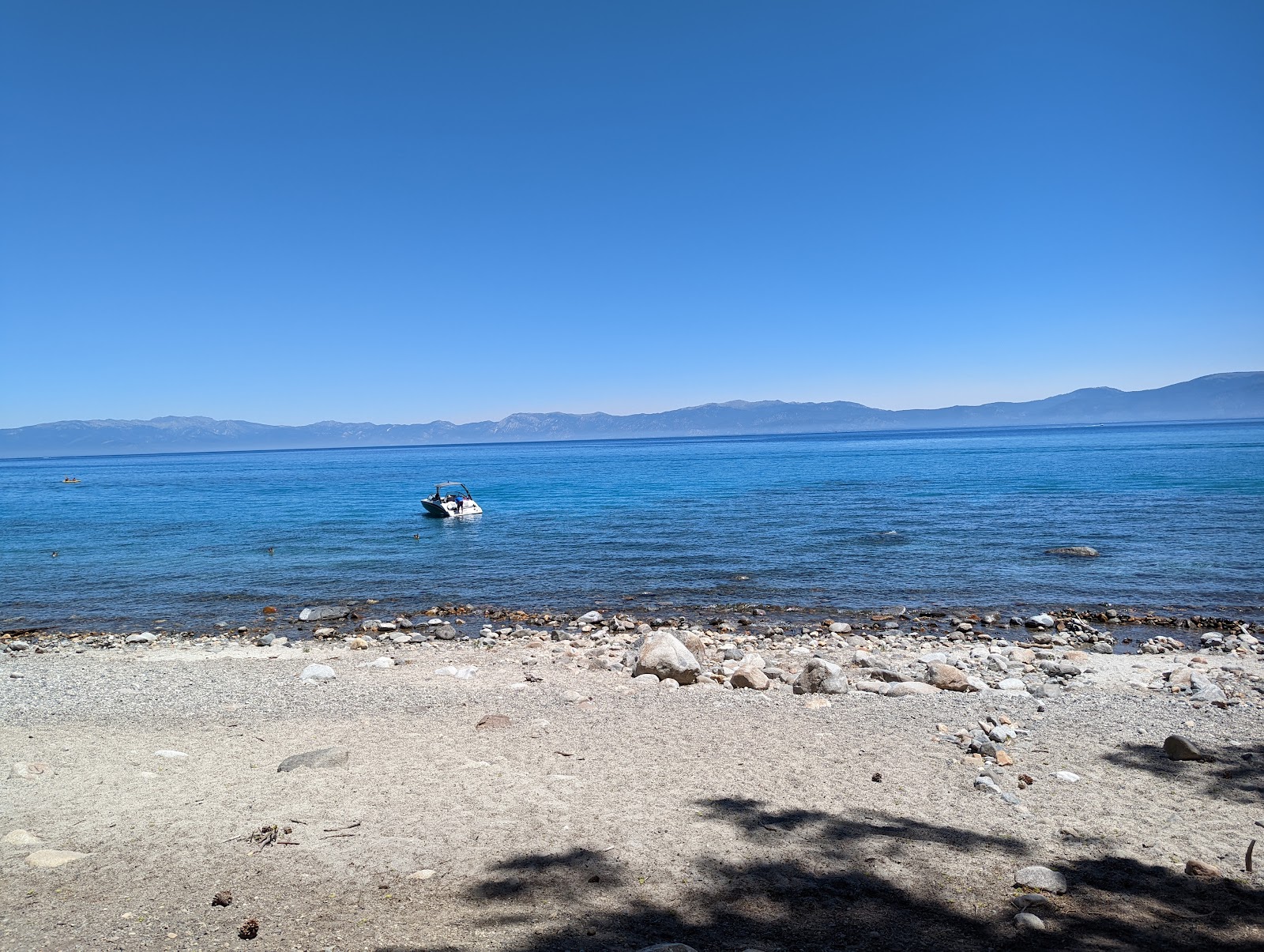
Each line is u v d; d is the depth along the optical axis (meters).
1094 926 4.86
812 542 31.62
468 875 5.57
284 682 12.79
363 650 16.75
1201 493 46.19
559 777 7.72
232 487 87.75
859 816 6.68
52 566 29.81
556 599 22.59
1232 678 12.48
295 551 32.72
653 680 12.53
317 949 4.53
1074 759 8.21
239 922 4.87
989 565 25.83
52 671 14.47
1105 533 31.58
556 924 4.85
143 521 47.66
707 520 40.41
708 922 4.89
